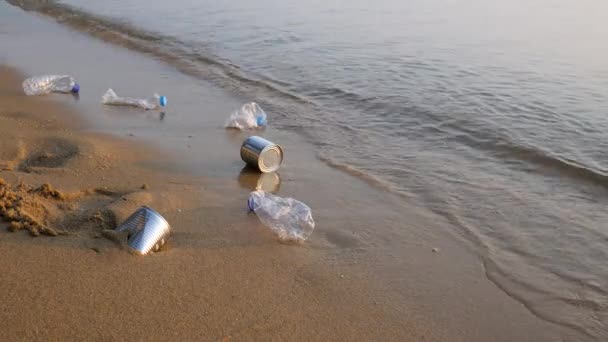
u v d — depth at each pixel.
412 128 2.94
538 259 2.14
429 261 2.11
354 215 2.29
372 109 3.14
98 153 2.55
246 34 4.64
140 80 3.56
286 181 2.48
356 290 1.99
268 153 2.51
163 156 2.61
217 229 2.16
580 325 1.93
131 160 2.54
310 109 3.15
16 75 3.53
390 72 3.67
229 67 3.79
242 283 1.97
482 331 1.90
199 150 2.68
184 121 2.98
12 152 2.52
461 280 2.05
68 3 6.34
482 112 3.08
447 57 3.99
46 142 2.62
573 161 2.63
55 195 2.20
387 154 2.71
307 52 4.06
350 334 1.86
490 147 2.76
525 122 2.98
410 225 2.25
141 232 2.03
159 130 2.87
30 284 1.89
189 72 3.71
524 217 2.31
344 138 2.84
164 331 1.82
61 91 3.30
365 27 4.97
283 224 2.20
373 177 2.52
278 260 2.06
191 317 1.86
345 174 2.54
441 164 2.63
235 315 1.87
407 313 1.93
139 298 1.89
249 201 2.25
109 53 4.11
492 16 5.75
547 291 2.03
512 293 2.02
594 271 2.10
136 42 4.46
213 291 1.93
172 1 6.33
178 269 1.99
